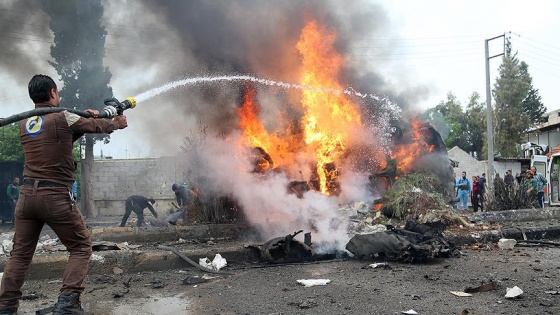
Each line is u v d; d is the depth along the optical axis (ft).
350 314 13.23
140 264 20.08
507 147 139.74
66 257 19.31
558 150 88.99
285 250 21.34
